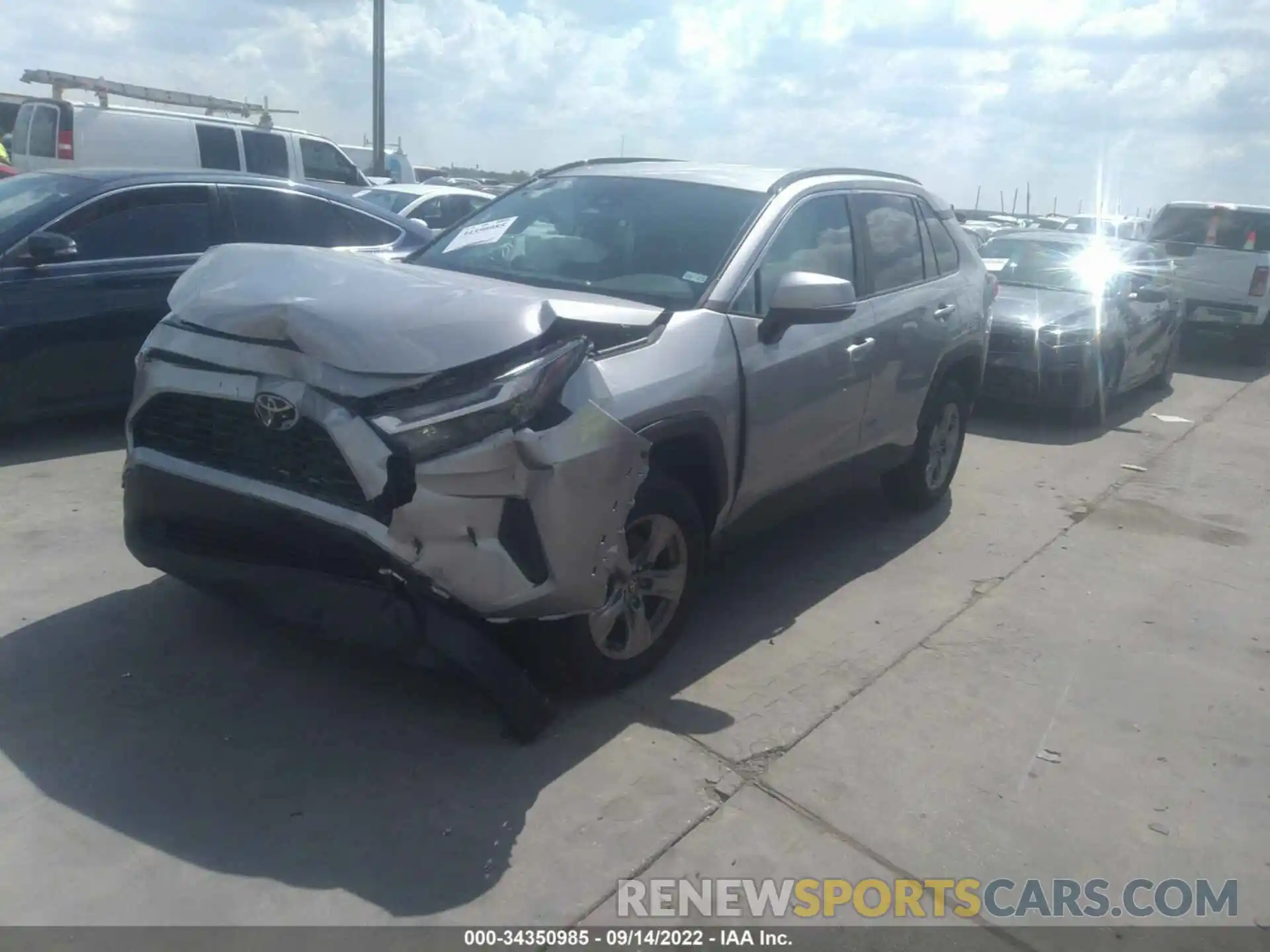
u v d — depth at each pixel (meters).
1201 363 14.69
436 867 3.14
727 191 5.02
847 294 4.45
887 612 5.25
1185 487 7.95
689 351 4.15
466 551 3.36
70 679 3.96
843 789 3.71
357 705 3.95
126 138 14.23
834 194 5.40
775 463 4.75
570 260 4.78
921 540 6.35
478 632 3.58
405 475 3.23
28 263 6.44
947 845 3.47
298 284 3.66
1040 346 9.37
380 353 3.29
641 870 3.22
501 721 3.83
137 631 4.34
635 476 3.69
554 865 3.20
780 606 5.22
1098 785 3.88
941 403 6.43
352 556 3.43
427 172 41.06
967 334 6.41
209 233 7.33
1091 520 6.98
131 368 6.95
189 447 3.72
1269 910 3.28
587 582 3.63
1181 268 14.36
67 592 4.64
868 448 5.64
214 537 3.76
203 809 3.31
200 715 3.80
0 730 3.62
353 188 16.89
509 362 3.39
